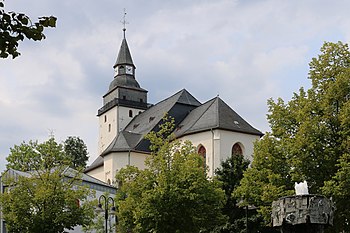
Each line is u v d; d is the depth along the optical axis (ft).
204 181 117.70
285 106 121.49
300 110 115.34
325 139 112.47
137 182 119.96
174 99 272.92
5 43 29.76
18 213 121.90
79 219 124.67
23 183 125.08
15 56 30.35
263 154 118.32
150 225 111.24
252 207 123.03
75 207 124.98
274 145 118.52
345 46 120.37
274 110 121.08
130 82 324.60
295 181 110.83
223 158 219.41
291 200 66.49
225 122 225.35
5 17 29.53
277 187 112.98
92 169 277.64
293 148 110.83
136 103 320.09
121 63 327.06
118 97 318.86
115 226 162.71
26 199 123.03
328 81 118.52
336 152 110.32
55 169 137.28
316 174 111.14
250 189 119.44
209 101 252.01
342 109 110.83
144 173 119.55
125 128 310.24
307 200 65.87
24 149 218.59
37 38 30.22
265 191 111.34
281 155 116.98
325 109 113.39
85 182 191.42
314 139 110.22
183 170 115.34
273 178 113.70
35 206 123.65
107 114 325.83
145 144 253.85
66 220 122.31
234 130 223.30
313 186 111.24
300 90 122.01
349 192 104.12
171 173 115.03
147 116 293.64
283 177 115.44
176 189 111.86
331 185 104.47
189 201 112.78
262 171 118.21
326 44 120.98
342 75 114.73
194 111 260.21
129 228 127.54
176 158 119.03
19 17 29.78
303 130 111.24
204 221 116.57
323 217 66.08
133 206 118.21
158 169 120.88
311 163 109.91
